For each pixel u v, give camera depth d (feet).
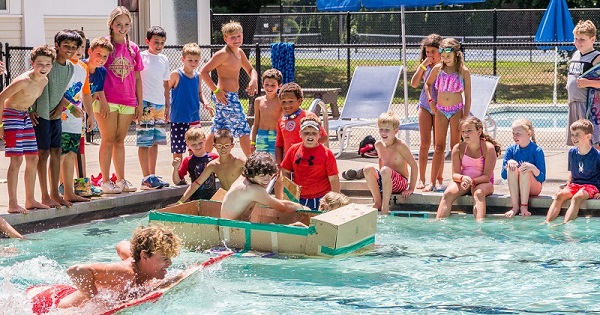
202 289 20.86
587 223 29.25
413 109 61.31
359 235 25.31
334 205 26.25
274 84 32.86
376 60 84.02
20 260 24.70
